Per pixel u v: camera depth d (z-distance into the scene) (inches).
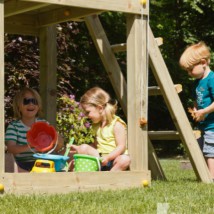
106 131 438.0
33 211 293.4
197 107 501.7
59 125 732.7
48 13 507.2
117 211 294.0
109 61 482.6
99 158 410.9
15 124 437.7
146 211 297.3
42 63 523.5
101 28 481.7
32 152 430.9
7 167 395.2
